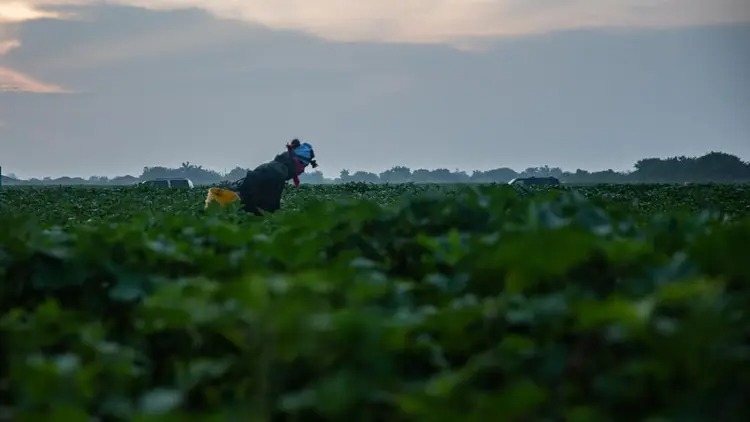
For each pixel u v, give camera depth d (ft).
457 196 58.59
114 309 48.98
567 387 31.89
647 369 30.32
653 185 449.48
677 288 31.07
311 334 34.01
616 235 46.21
